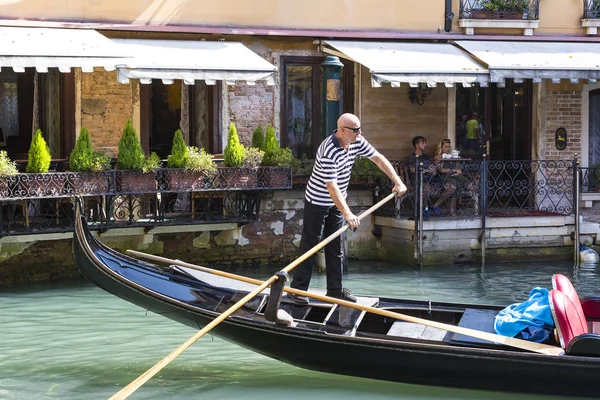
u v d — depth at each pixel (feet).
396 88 50.29
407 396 24.81
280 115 48.16
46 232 39.68
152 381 26.12
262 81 43.45
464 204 49.98
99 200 41.06
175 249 45.44
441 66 45.32
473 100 52.03
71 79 44.01
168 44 43.98
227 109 47.16
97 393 24.97
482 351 23.72
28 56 38.09
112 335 31.71
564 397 23.86
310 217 27.43
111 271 26.86
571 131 52.06
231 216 45.11
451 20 50.08
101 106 44.65
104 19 44.24
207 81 41.29
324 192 27.07
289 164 44.83
